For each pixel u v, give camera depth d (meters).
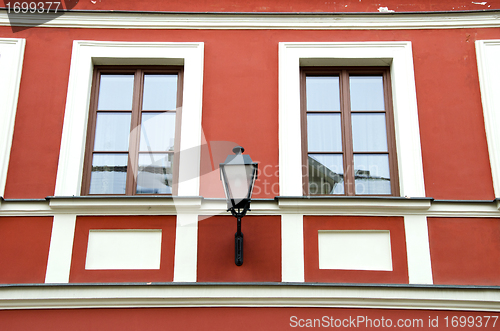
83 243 4.62
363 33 5.51
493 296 4.39
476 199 4.85
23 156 4.94
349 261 4.62
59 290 4.39
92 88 5.40
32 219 4.69
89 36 5.46
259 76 5.34
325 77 5.58
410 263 4.59
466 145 5.04
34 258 4.57
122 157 5.21
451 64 5.36
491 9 5.52
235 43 5.47
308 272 4.57
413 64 5.36
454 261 4.59
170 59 5.41
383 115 5.41
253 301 4.42
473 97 5.23
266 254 4.62
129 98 5.45
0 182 4.81
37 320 4.34
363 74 5.55
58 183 4.82
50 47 5.39
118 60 5.43
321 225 4.71
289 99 5.22
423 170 4.96
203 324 4.38
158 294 4.40
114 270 4.56
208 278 4.54
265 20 5.55
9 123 5.02
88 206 4.69
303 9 5.65
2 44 5.34
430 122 5.13
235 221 4.73
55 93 5.21
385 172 5.18
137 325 4.36
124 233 4.69
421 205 4.70
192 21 5.54
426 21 5.53
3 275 4.51
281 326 4.38
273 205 4.76
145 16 5.55
